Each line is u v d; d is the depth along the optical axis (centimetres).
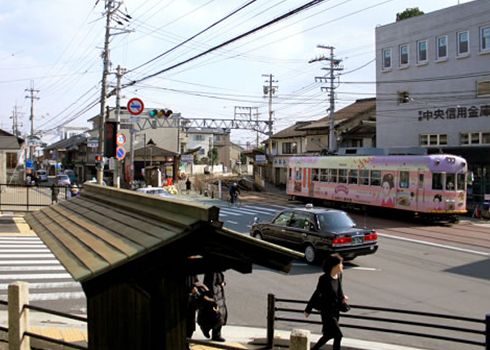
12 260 1300
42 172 6141
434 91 2995
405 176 2303
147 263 336
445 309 882
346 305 598
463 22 2820
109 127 1773
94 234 413
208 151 8338
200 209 312
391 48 3278
